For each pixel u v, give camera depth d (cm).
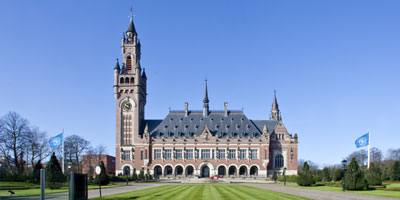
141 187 9294
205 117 17212
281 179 13600
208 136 16600
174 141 16550
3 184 8650
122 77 16838
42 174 3844
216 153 16488
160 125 17012
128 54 17088
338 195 6197
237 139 16562
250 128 16912
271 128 17388
